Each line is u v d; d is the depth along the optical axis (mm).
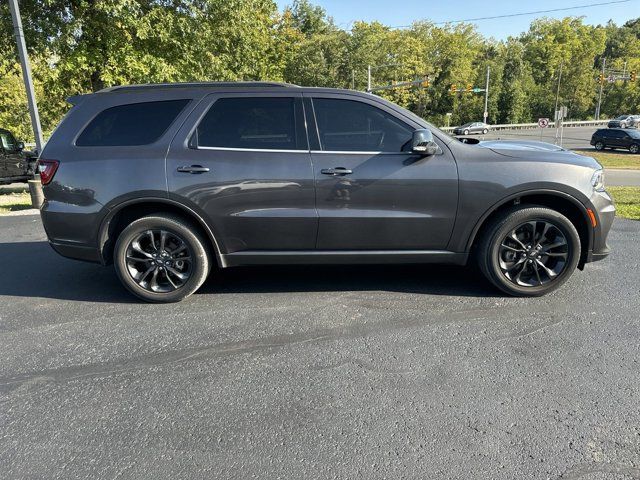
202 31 15234
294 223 3885
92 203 3906
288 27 48438
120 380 2938
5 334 3596
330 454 2260
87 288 4586
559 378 2850
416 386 2797
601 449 2256
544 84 93812
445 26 78688
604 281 4465
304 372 2980
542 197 4055
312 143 3861
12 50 13211
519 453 2238
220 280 4688
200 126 3902
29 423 2541
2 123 26406
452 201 3846
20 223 7984
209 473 2154
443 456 2229
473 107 82375
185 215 4023
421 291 4281
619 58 101562
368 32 53125
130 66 14125
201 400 2715
